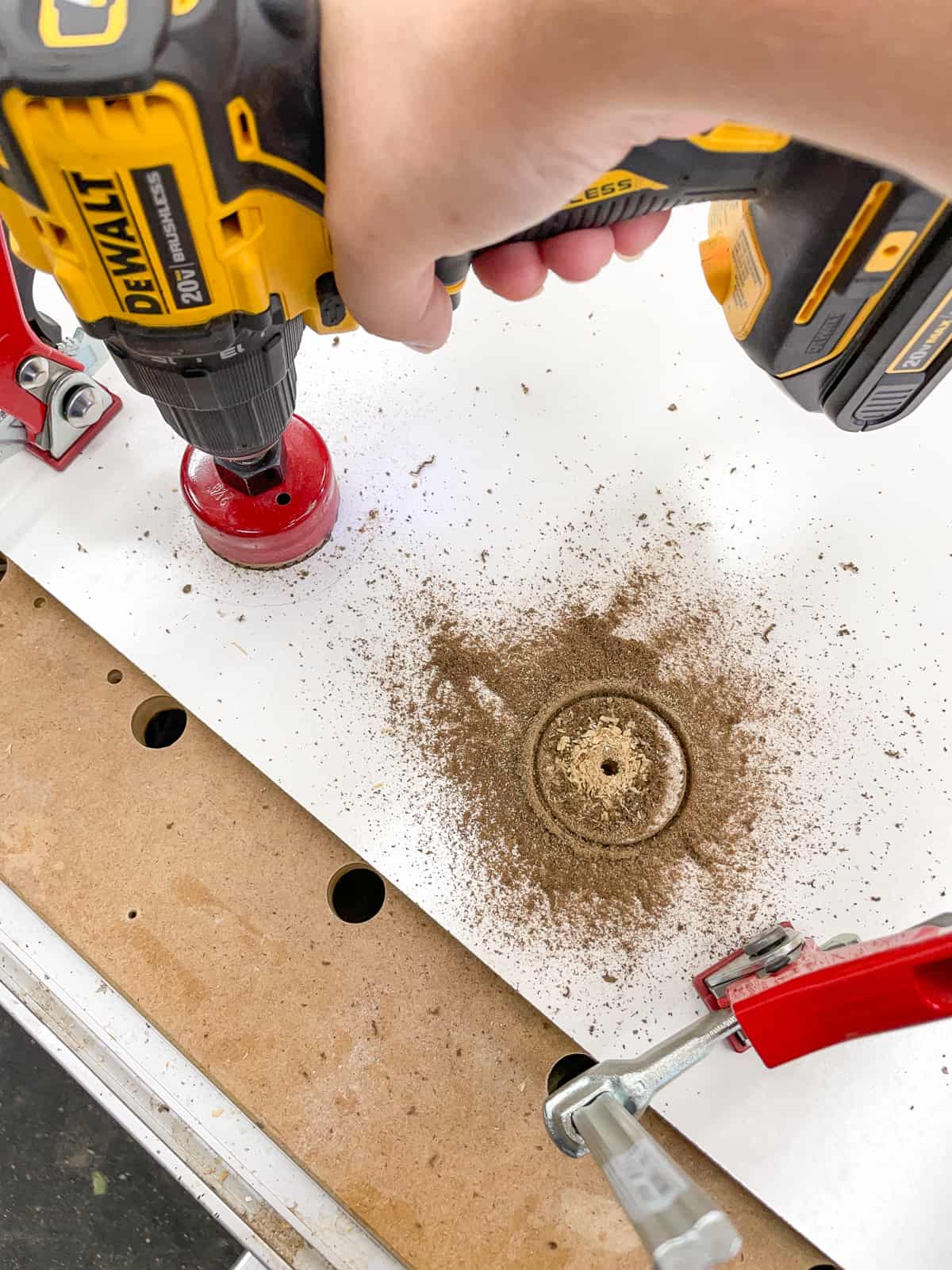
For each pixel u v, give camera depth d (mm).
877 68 196
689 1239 294
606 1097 426
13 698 600
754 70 213
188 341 352
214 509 584
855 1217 501
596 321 688
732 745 584
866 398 521
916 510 641
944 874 558
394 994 543
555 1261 498
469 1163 514
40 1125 808
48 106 267
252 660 600
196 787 583
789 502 643
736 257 503
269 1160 521
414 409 665
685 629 610
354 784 572
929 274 437
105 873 562
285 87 300
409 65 268
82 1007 545
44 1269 782
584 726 585
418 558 626
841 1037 396
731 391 669
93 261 320
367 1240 510
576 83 243
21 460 647
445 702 590
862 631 610
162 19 263
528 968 537
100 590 615
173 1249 785
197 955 547
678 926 546
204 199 305
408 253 326
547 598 617
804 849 562
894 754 582
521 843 560
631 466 652
